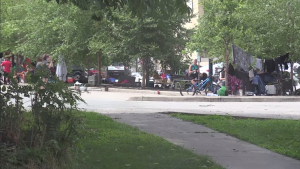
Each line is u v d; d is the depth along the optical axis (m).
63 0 9.70
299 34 20.81
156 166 6.16
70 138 5.57
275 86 22.00
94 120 10.22
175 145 7.78
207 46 22.23
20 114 5.37
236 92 21.73
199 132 9.50
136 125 10.30
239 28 21.38
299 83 24.08
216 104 17.23
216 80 27.06
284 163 6.77
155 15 9.13
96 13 9.38
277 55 22.03
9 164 5.02
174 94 22.67
